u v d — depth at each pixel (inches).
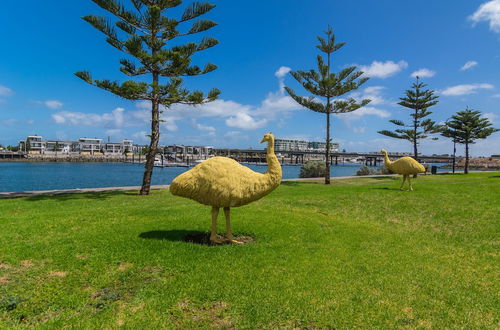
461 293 175.8
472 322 147.2
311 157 6904.5
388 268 207.5
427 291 176.7
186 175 246.5
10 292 165.9
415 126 1125.7
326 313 150.6
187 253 223.0
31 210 393.1
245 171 250.2
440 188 615.2
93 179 1841.8
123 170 2881.4
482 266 221.6
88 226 297.1
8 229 280.7
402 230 330.0
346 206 449.1
